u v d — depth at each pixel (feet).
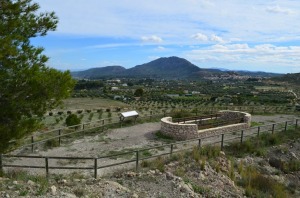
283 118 88.94
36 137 56.65
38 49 28.94
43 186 25.32
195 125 56.65
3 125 27.96
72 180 29.91
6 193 22.67
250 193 35.19
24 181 27.17
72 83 30.17
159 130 64.13
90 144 51.67
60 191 25.22
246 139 55.72
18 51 27.04
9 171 33.83
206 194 31.09
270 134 59.26
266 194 36.14
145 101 263.29
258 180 40.16
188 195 28.63
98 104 225.35
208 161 41.52
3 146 28.63
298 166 49.70
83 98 285.23
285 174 47.26
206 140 55.98
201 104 216.33
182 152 42.93
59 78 28.89
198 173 36.60
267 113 100.07
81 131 61.41
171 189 29.81
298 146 57.00
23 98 27.73
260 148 52.03
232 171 40.45
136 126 68.95
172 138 56.85
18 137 28.58
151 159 41.52
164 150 47.75
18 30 28.96
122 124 69.87
